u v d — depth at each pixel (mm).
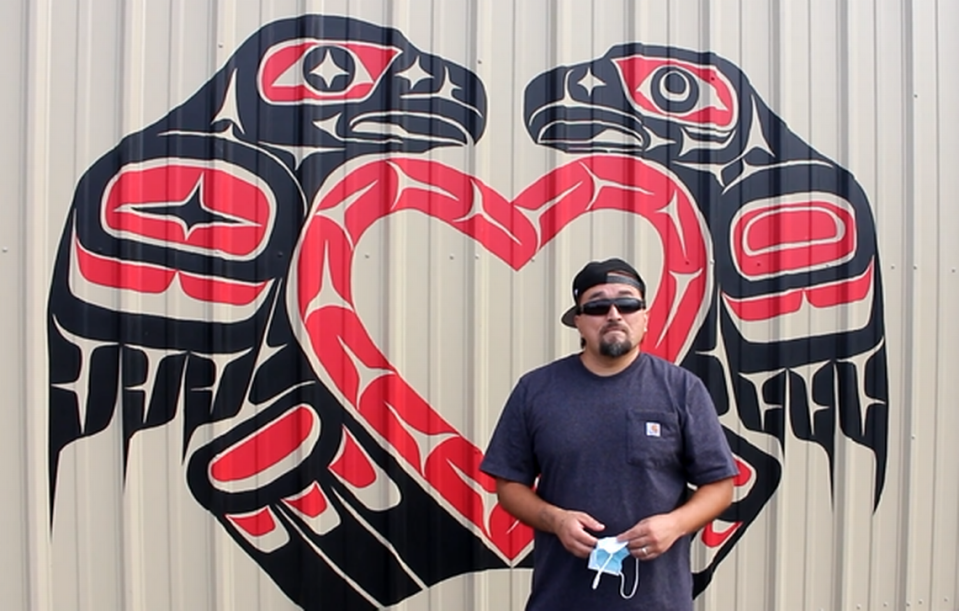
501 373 2186
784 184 2369
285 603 2115
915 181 2469
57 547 2021
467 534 2186
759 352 2350
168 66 2072
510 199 2197
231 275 2086
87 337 2037
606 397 1728
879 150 2449
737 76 2350
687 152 2307
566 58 2232
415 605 2172
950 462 2498
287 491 2111
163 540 2062
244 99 2100
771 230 2365
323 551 2127
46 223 2021
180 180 2072
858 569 2422
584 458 1688
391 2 2154
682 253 2299
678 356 2291
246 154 2098
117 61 2057
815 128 2398
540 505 1708
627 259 2262
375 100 2148
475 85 2186
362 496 2143
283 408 2109
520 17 2217
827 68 2416
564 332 2209
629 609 1670
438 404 2162
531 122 2213
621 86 2270
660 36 2301
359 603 2145
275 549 2107
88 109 2043
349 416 2131
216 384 2078
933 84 2490
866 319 2430
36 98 2016
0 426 2010
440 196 2166
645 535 1585
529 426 1787
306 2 2117
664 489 1687
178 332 2068
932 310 2480
